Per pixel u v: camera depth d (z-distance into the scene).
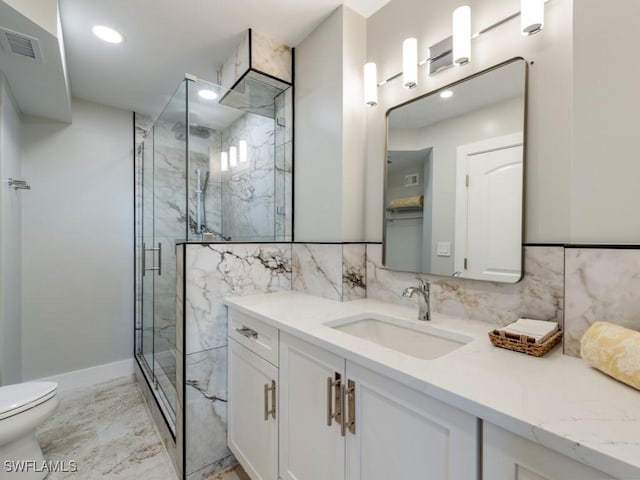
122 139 2.84
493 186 1.20
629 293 0.79
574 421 0.54
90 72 2.22
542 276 1.07
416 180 1.48
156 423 1.99
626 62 0.81
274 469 1.25
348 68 1.66
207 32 1.82
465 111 1.30
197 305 1.54
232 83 1.98
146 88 2.45
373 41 1.72
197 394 1.54
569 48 1.02
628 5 0.81
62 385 2.52
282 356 1.21
